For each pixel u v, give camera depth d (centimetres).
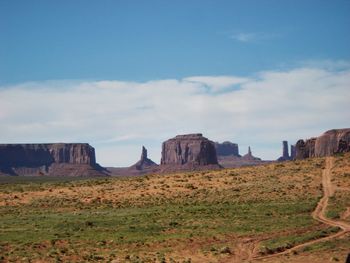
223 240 6606
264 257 5534
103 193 11638
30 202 10850
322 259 5172
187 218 8381
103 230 7344
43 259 5391
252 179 12362
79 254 5725
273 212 8662
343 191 10431
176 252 5916
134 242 6456
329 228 7038
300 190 10812
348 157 13712
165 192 11469
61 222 8012
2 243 6241
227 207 9419
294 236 6638
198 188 11725
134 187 12225
